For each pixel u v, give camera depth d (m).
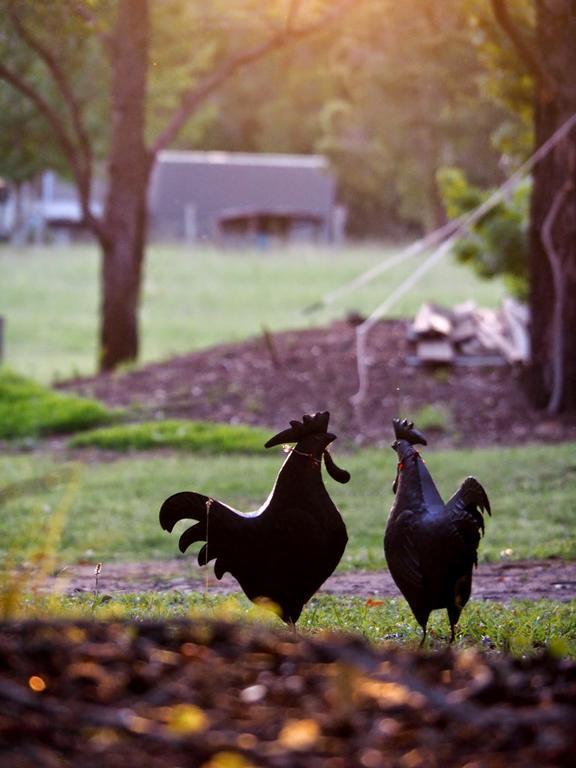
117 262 24.61
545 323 18.70
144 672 4.23
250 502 13.92
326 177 69.25
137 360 25.02
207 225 67.94
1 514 13.30
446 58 26.34
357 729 3.87
